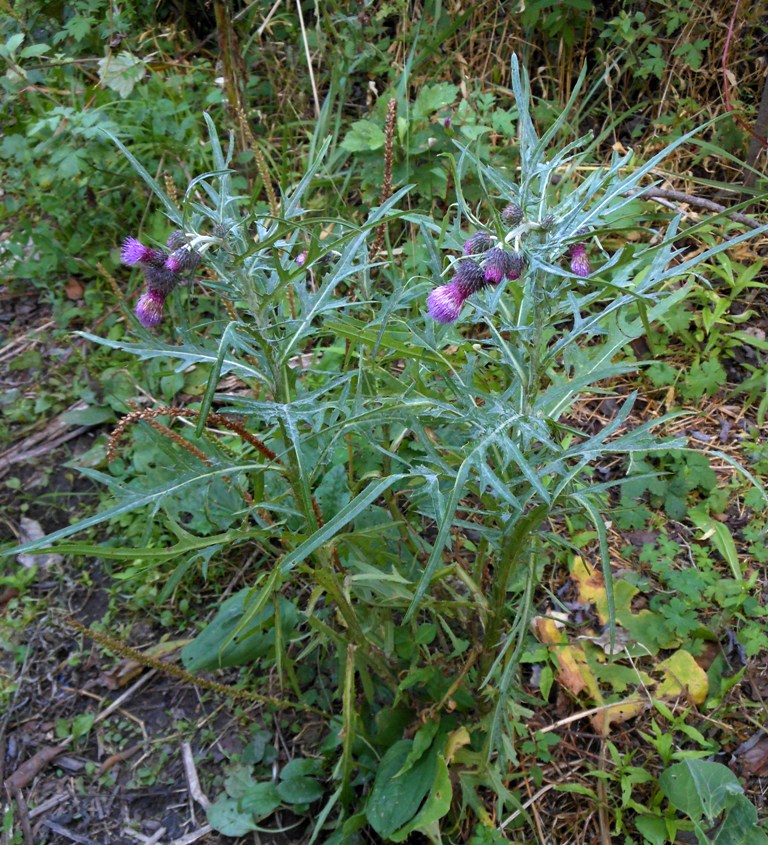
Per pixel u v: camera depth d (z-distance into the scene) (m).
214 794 0.60
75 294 0.94
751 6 0.95
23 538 0.74
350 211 0.92
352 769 0.58
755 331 0.85
